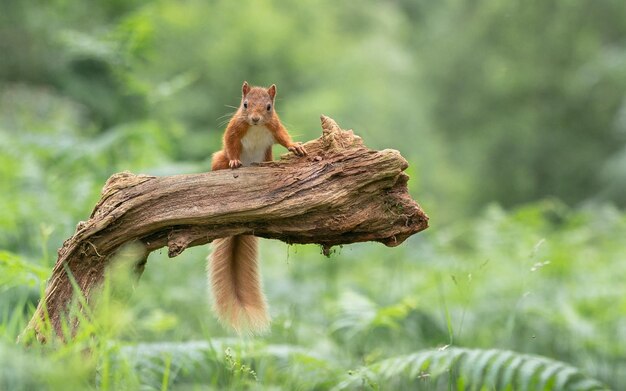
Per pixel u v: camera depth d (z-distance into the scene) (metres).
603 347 10.59
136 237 5.77
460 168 39.81
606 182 35.22
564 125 41.12
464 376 6.79
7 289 7.40
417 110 35.22
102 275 5.77
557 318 11.02
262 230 5.84
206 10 28.86
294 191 5.72
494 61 41.50
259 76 29.02
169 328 8.99
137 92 16.14
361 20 37.59
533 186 40.00
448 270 13.47
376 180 5.76
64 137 13.43
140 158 13.02
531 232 15.84
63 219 10.86
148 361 6.72
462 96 41.59
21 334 5.82
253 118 7.06
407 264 14.46
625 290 12.74
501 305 11.58
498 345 10.35
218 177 5.80
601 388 7.02
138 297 10.20
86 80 18.78
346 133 5.95
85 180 12.57
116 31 15.63
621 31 43.19
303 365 7.66
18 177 12.85
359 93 32.06
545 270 13.86
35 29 24.38
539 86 41.06
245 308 6.68
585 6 42.06
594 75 40.88
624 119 39.56
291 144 7.36
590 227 18.25
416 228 5.91
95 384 5.47
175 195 5.74
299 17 32.19
